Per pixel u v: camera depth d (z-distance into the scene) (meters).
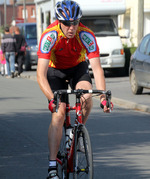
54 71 7.15
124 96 18.14
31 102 16.97
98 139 10.66
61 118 6.73
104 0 26.97
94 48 6.96
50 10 29.16
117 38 26.94
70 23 6.61
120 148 9.78
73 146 6.39
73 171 6.30
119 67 26.88
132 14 43.31
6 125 12.45
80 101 6.69
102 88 6.75
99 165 8.44
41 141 10.46
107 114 14.34
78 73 7.07
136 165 8.42
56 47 6.88
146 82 17.55
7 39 28.56
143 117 13.84
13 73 28.73
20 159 8.91
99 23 27.27
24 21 64.50
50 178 6.67
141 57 17.92
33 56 33.31
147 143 10.27
